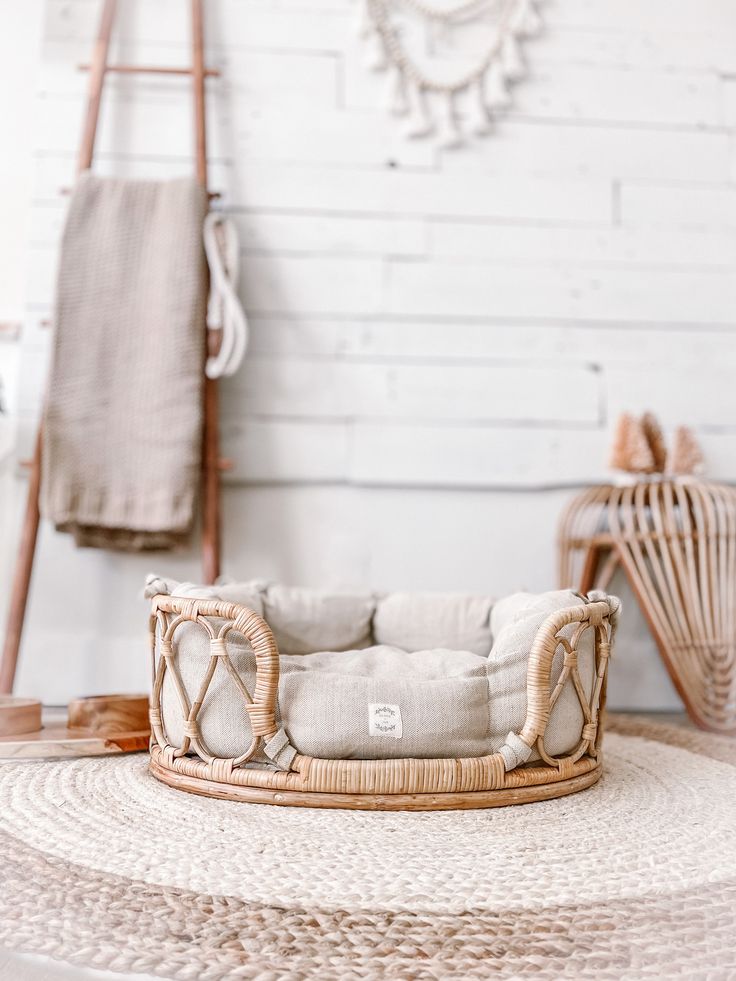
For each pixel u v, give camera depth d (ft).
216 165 6.36
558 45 6.68
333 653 4.00
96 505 5.70
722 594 5.71
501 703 3.56
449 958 2.18
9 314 6.53
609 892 2.58
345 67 6.49
